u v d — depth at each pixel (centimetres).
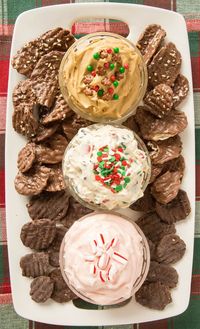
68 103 71
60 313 75
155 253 75
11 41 78
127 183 69
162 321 81
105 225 70
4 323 79
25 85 72
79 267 69
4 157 78
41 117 73
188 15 79
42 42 73
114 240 69
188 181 76
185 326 81
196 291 81
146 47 75
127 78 70
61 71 71
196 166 80
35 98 72
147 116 74
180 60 74
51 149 73
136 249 70
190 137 75
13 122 73
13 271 75
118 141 69
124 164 69
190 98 75
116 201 69
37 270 74
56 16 74
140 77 71
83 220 71
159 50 74
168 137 73
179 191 75
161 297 75
